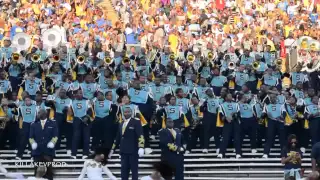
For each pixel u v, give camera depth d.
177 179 29.98
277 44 48.03
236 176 33.41
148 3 55.91
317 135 34.84
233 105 34.56
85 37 46.94
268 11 55.62
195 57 41.34
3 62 39.94
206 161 34.25
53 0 53.12
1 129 34.16
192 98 35.31
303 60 44.78
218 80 39.28
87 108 33.66
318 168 26.33
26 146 34.25
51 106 34.12
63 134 35.47
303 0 57.31
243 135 35.47
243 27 52.19
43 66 38.38
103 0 57.38
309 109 35.09
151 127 35.59
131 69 38.97
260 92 35.53
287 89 38.75
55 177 32.31
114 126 34.25
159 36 49.81
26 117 33.34
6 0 52.09
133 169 29.61
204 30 51.62
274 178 32.97
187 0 56.66
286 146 30.36
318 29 51.28
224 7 56.66
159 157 34.25
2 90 36.00
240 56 41.59
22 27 48.72
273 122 34.59
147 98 35.22
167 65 38.97
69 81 36.34
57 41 45.66
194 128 35.16
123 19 54.38
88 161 27.09
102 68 38.75
